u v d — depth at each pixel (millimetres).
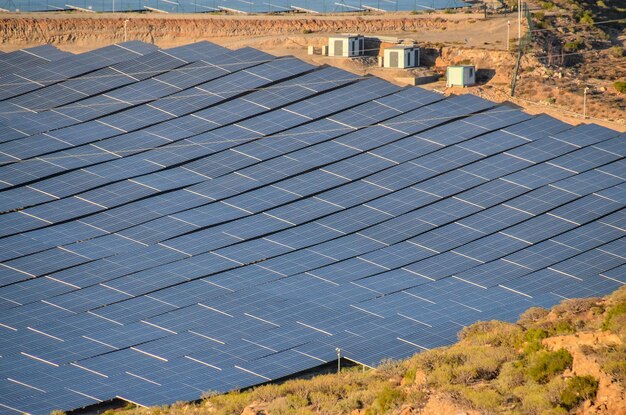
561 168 165500
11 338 124375
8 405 109812
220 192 161875
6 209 156750
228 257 145000
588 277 140250
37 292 136125
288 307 130875
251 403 90375
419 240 149500
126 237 150625
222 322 127312
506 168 165375
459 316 127875
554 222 153375
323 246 148000
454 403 72188
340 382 89250
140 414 101750
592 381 70188
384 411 76250
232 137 174375
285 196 160375
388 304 131500
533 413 70062
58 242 149000
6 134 174750
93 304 133125
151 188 162750
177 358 118875
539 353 76750
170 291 136000
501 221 153750
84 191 162125
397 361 103812
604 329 77812
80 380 114625
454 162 166875
